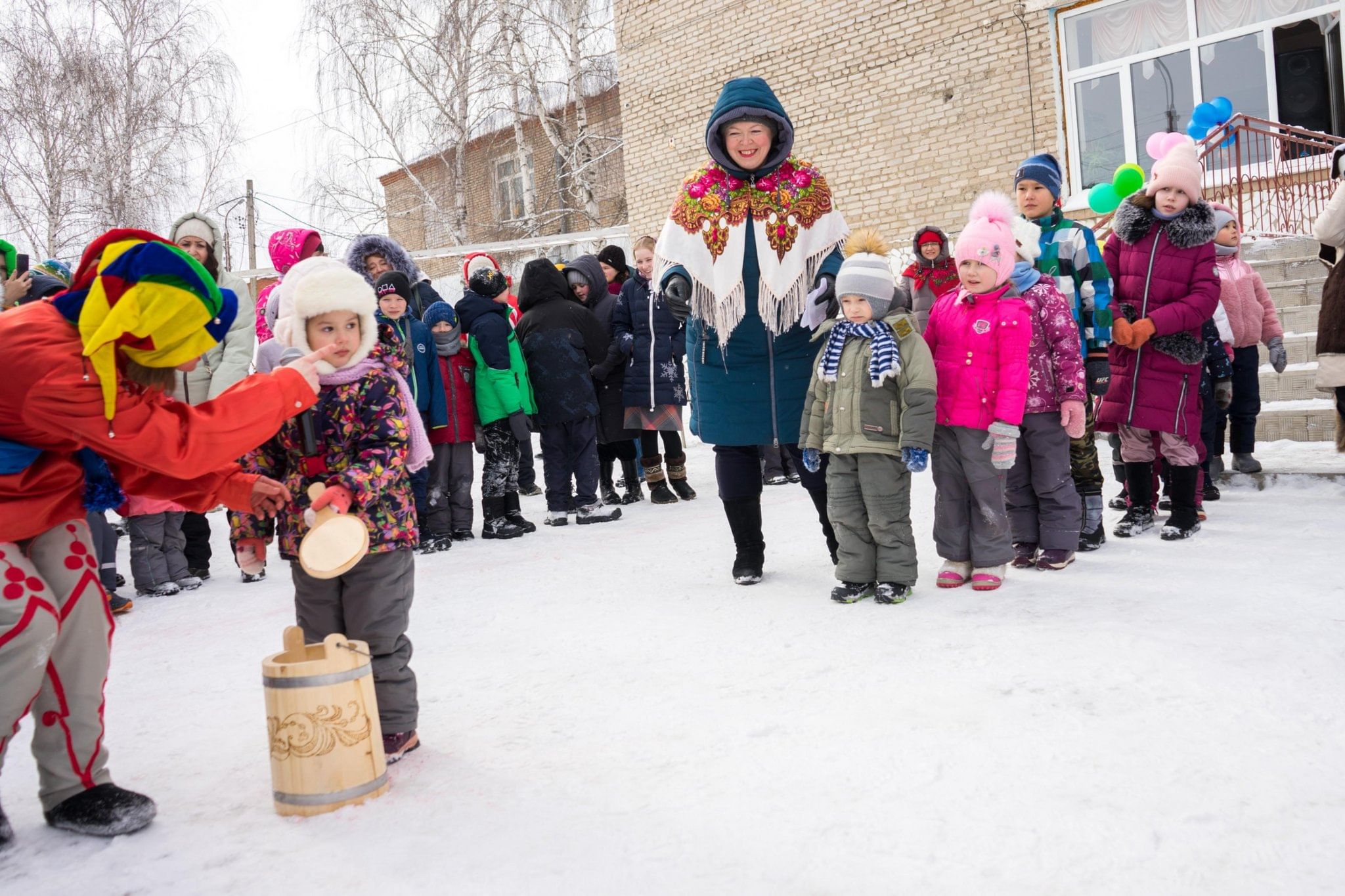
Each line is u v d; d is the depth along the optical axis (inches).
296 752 98.5
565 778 103.2
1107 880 77.4
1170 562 183.6
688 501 321.7
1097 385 193.8
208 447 94.8
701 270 183.2
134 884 85.9
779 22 562.6
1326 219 215.8
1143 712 110.3
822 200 182.9
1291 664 122.5
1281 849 80.4
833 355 169.2
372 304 108.7
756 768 102.0
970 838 84.9
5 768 120.8
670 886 80.0
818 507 191.8
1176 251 201.9
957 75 504.7
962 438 172.9
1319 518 213.6
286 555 111.8
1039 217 197.8
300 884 84.0
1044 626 145.8
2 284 120.0
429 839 91.1
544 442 290.7
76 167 764.0
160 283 89.0
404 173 975.0
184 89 805.2
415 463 115.6
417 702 114.7
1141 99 473.1
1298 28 438.6
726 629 156.9
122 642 183.3
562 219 899.4
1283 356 261.7
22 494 93.4
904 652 137.6
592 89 871.1
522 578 212.1
